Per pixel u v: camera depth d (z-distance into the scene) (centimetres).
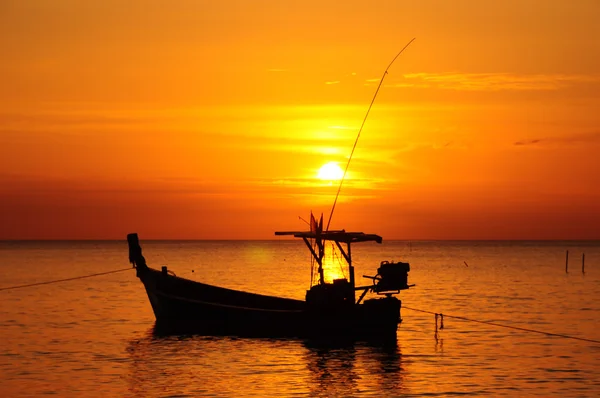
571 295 7400
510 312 5700
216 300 4634
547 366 3353
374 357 3550
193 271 12200
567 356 3612
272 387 2925
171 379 3055
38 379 3048
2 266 13512
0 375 3128
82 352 3672
